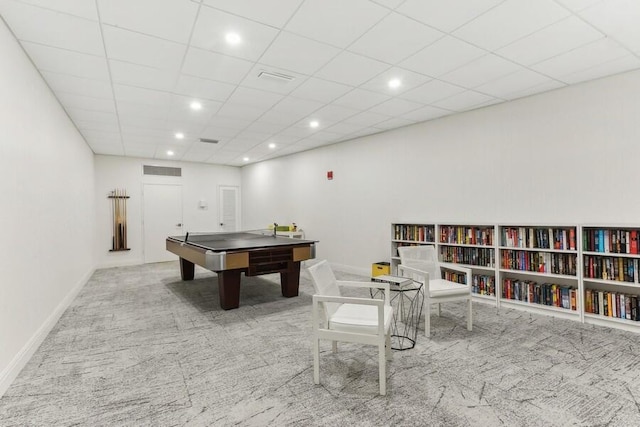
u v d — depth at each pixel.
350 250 6.06
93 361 2.50
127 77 3.17
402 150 5.17
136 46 2.59
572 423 1.72
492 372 2.27
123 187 7.41
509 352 2.58
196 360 2.51
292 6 2.12
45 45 2.53
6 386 2.09
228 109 4.21
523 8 2.15
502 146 4.02
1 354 2.06
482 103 4.04
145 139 5.79
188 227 8.31
